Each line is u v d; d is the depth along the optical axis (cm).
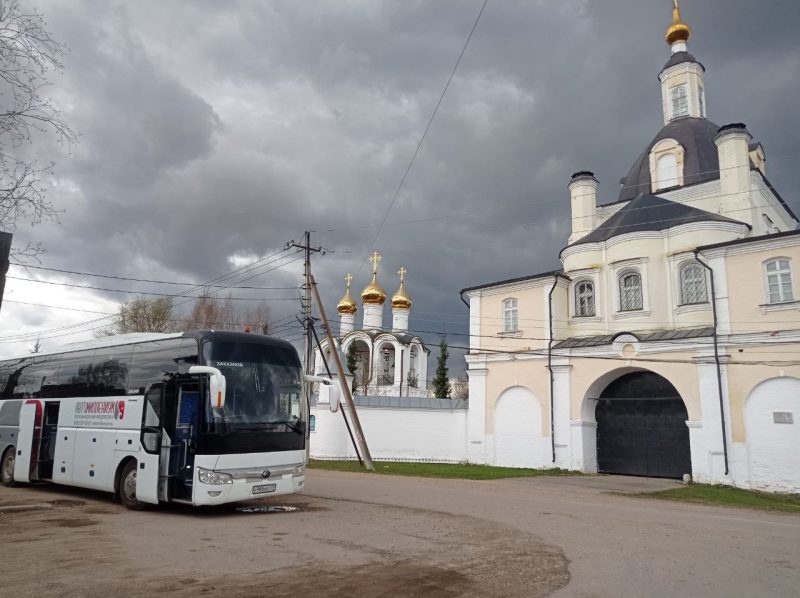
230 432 1213
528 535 1030
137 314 4856
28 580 703
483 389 3222
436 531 1057
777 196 3500
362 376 5628
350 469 2752
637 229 2852
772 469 2225
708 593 697
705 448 2398
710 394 2416
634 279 2864
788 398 2231
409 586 691
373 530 1059
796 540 1062
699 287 2647
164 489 1238
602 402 2875
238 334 1306
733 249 2444
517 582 721
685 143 3628
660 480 2523
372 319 5878
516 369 3103
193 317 4922
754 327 2348
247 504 1426
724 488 2262
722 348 2408
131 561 802
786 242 2316
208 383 1218
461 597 657
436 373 6169
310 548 891
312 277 3050
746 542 1022
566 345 2928
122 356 1457
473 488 1962
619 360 2706
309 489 1802
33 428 1681
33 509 1322
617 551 913
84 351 1600
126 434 1370
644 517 1319
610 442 2819
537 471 2791
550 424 2911
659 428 2681
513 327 3194
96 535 1001
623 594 682
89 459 1471
